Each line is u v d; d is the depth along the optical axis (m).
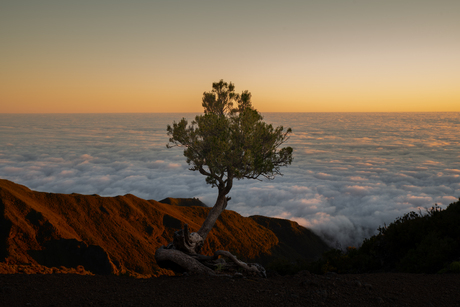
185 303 5.95
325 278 7.34
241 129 10.37
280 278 7.72
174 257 8.85
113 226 69.69
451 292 6.48
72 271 10.86
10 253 51.44
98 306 5.82
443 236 10.41
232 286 6.95
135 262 60.34
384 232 12.50
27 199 64.75
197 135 10.81
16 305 5.77
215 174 10.54
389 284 7.02
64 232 59.81
